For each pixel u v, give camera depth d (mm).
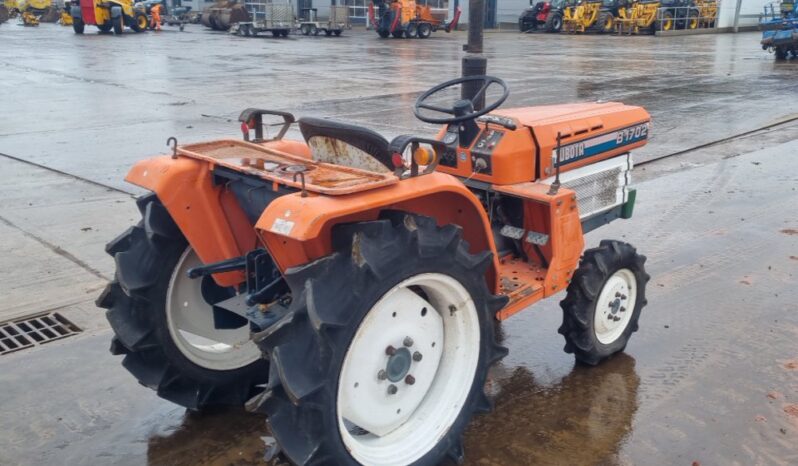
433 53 23688
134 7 33281
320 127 2977
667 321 4309
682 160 8500
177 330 3225
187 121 10953
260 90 14484
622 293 3762
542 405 3400
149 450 3084
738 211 6539
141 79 16297
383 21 30906
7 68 18422
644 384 3590
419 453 2783
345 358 2494
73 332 4168
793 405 3391
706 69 17953
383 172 2912
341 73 17609
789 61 19859
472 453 3037
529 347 3994
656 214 6473
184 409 3398
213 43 27484
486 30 37125
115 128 10438
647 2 31219
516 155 3496
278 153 3037
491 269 3131
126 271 3086
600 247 3672
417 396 2877
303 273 2496
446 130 3725
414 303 2777
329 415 2480
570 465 2957
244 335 3436
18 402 3449
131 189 7203
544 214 3525
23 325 4254
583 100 12625
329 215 2365
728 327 4223
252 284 3078
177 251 3172
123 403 3449
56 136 9906
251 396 3467
